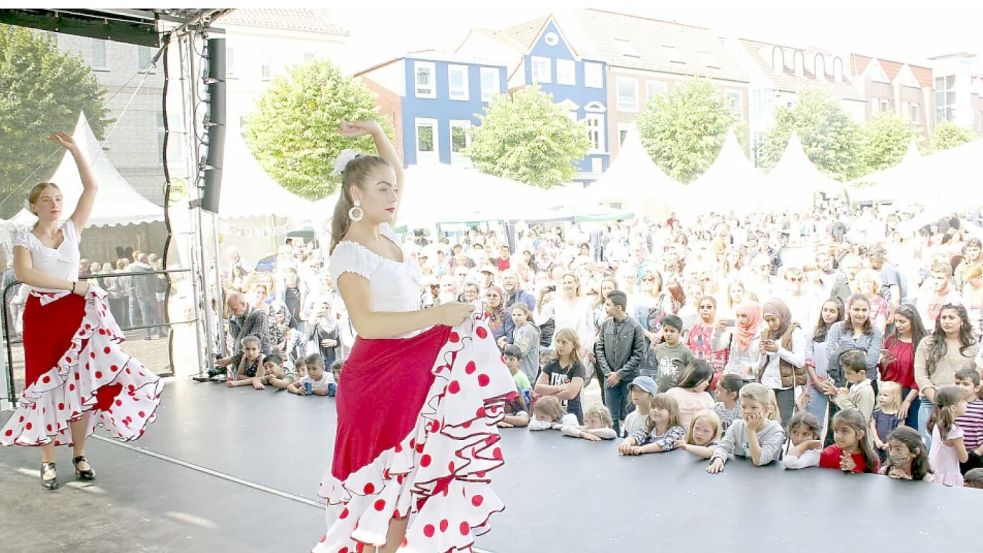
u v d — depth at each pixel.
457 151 20.50
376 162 2.24
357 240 2.25
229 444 4.30
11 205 5.81
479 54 21.25
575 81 20.41
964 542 2.64
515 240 13.17
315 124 18.47
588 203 11.62
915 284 6.44
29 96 5.82
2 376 5.68
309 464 3.86
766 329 4.72
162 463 4.00
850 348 4.56
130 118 6.20
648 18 20.83
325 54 22.22
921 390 4.32
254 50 21.52
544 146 18.55
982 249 5.73
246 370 6.08
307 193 18.61
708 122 18.14
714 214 11.52
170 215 6.39
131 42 6.15
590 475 3.54
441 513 2.23
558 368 5.00
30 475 3.85
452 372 2.24
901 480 3.30
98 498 3.48
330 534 2.31
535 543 2.80
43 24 5.82
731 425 3.76
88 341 3.66
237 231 13.26
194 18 6.04
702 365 4.34
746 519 2.94
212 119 6.05
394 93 20.11
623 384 5.06
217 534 3.00
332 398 5.36
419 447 2.22
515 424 4.47
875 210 9.86
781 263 7.66
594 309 6.35
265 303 7.75
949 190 9.23
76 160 3.72
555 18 20.50
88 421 3.83
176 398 5.57
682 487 3.33
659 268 7.97
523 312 5.46
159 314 6.32
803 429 3.59
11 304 5.77
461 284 8.61
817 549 2.64
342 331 7.19
